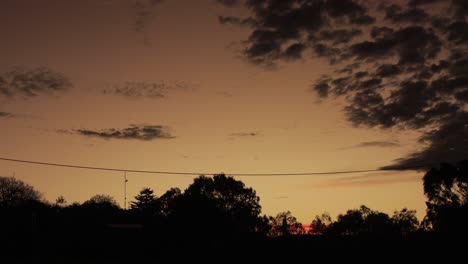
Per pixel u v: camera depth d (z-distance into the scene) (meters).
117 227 57.09
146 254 53.00
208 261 46.25
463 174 66.12
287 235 47.19
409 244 39.91
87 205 89.75
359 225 114.19
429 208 68.94
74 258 49.59
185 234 59.19
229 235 59.62
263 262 44.19
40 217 66.56
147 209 94.94
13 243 57.25
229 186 91.56
